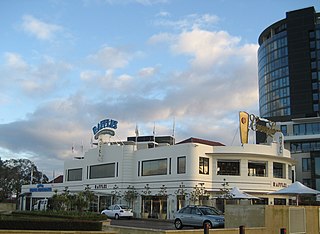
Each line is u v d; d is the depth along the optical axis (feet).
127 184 176.96
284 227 67.26
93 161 196.54
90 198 176.76
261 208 66.08
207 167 156.87
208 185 155.33
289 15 384.88
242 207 68.69
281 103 377.30
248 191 155.33
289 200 165.37
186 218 94.73
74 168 213.87
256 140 270.05
